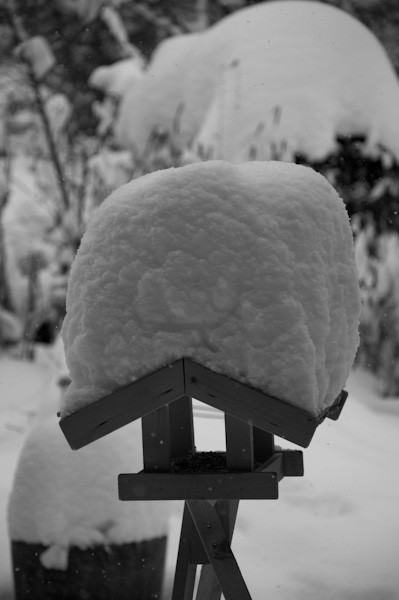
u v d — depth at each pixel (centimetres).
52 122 1026
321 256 277
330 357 280
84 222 929
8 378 856
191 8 1351
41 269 980
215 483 274
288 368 256
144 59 1276
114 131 1012
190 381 262
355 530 503
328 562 462
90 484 386
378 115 858
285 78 859
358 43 887
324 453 642
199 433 607
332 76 862
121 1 1160
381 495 561
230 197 269
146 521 388
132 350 266
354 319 298
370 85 867
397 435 708
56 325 971
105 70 1041
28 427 713
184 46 952
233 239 265
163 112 941
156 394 264
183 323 264
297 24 892
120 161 944
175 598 312
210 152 848
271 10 920
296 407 254
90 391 271
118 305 269
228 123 850
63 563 383
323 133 836
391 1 1276
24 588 394
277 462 323
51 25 1193
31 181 1084
